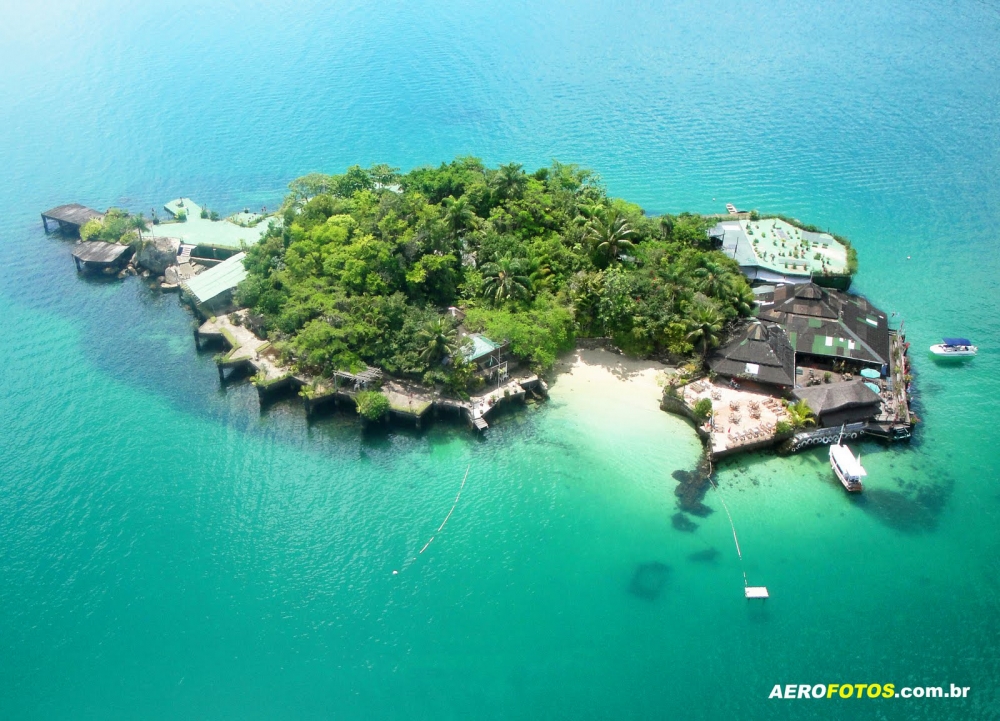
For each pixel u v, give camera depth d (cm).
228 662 6669
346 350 9650
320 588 7331
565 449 8806
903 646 6531
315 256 10569
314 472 8719
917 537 7525
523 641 6725
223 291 11406
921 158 15825
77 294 12625
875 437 8681
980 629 6644
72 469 8869
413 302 10294
